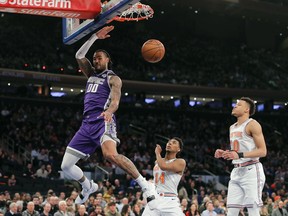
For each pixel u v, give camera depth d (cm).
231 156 617
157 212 807
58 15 683
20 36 3659
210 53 4272
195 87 3647
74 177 640
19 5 641
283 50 4538
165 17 4294
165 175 812
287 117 3872
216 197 1780
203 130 3544
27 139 2645
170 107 3662
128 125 3338
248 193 651
